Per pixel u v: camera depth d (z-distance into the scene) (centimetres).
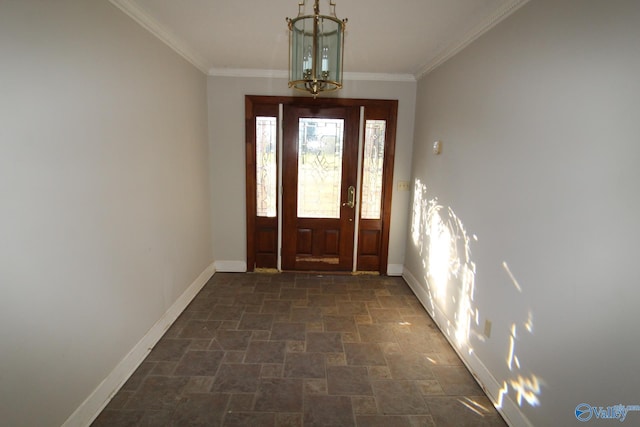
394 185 362
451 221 246
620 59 109
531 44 155
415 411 178
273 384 196
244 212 367
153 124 226
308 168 361
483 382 195
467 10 190
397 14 200
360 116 349
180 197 276
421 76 324
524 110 160
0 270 116
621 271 108
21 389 126
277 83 342
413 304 308
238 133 350
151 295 228
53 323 141
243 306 296
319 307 298
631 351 105
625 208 106
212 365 212
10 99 118
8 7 116
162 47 237
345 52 272
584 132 123
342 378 203
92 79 162
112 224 180
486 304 193
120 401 179
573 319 128
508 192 172
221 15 209
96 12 164
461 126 232
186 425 164
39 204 132
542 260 145
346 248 377
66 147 145
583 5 124
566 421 132
